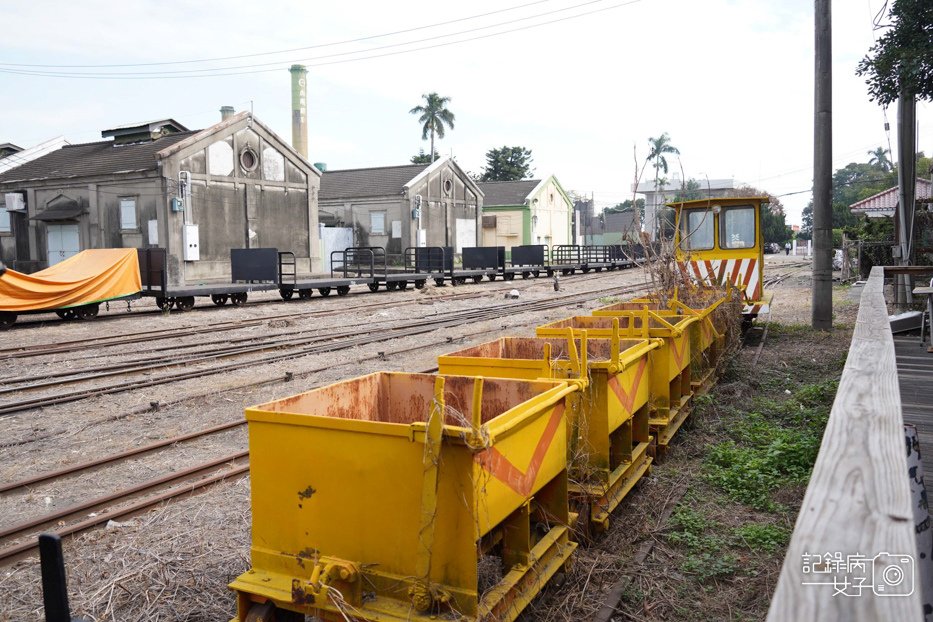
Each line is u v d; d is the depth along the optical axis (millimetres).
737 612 4238
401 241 44938
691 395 8250
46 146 38531
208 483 6309
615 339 5254
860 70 13172
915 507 2791
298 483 3539
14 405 9148
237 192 31266
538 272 41375
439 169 46875
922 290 8922
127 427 8430
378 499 3369
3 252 33375
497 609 3467
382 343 14797
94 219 30172
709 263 14477
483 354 6070
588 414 5145
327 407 4203
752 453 6945
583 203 88688
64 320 18734
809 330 15906
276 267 24391
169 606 4273
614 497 5332
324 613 3332
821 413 8234
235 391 10242
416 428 3232
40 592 4484
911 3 12406
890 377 2850
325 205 47250
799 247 94812
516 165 81812
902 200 15953
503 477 3547
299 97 61969
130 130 33375
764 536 5133
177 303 21531
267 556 3621
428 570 3195
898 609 1369
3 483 6543
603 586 4527
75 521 5641
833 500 1728
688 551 5062
